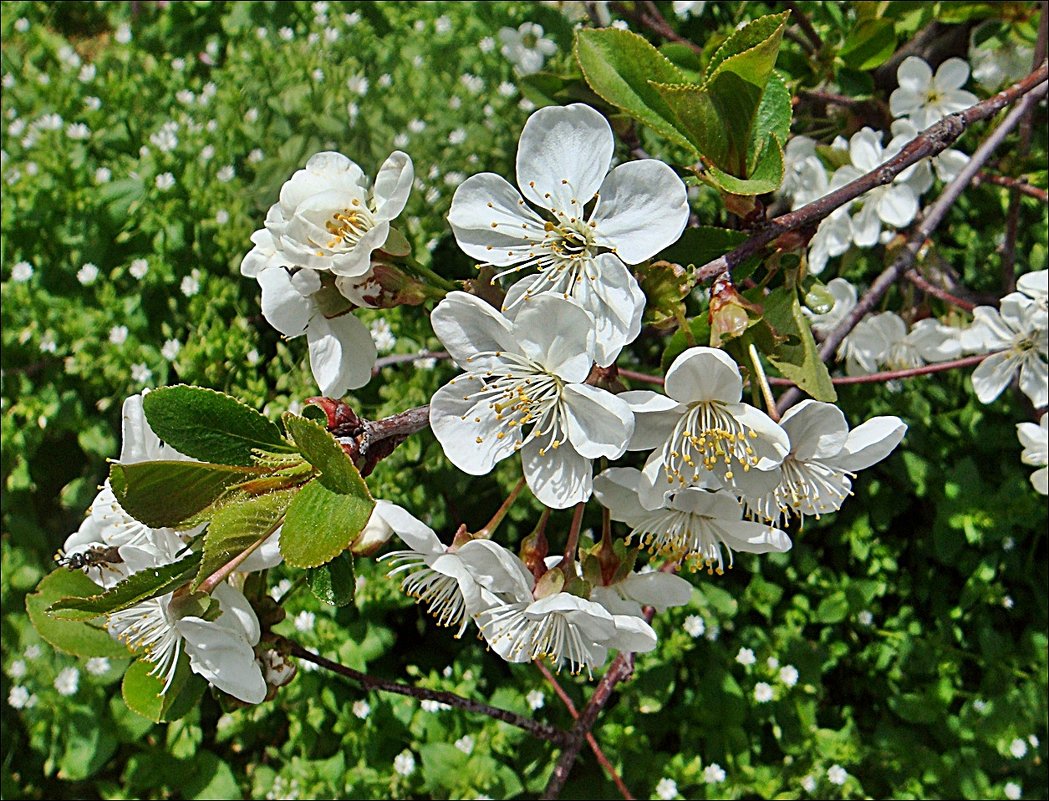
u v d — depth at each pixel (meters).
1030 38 0.24
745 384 0.14
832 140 0.26
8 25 0.44
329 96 0.34
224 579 0.13
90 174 0.34
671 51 0.23
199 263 0.32
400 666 0.30
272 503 0.11
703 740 0.29
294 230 0.13
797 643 0.30
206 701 0.30
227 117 0.35
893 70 0.28
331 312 0.13
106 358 0.30
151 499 0.11
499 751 0.27
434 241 0.32
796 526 0.32
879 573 0.32
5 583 0.29
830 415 0.13
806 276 0.14
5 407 0.31
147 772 0.28
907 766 0.30
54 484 0.32
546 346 0.12
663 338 0.31
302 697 0.27
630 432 0.12
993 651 0.31
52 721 0.28
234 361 0.30
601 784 0.27
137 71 0.40
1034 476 0.21
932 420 0.32
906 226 0.25
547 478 0.13
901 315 0.27
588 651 0.14
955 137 0.15
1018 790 0.29
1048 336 0.21
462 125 0.34
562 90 0.23
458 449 0.13
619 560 0.14
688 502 0.13
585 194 0.13
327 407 0.12
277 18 0.41
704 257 0.14
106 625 0.14
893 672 0.31
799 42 0.26
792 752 0.29
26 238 0.33
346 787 0.27
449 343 0.13
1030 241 0.34
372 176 0.33
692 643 0.28
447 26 0.38
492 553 0.13
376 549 0.13
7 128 0.36
